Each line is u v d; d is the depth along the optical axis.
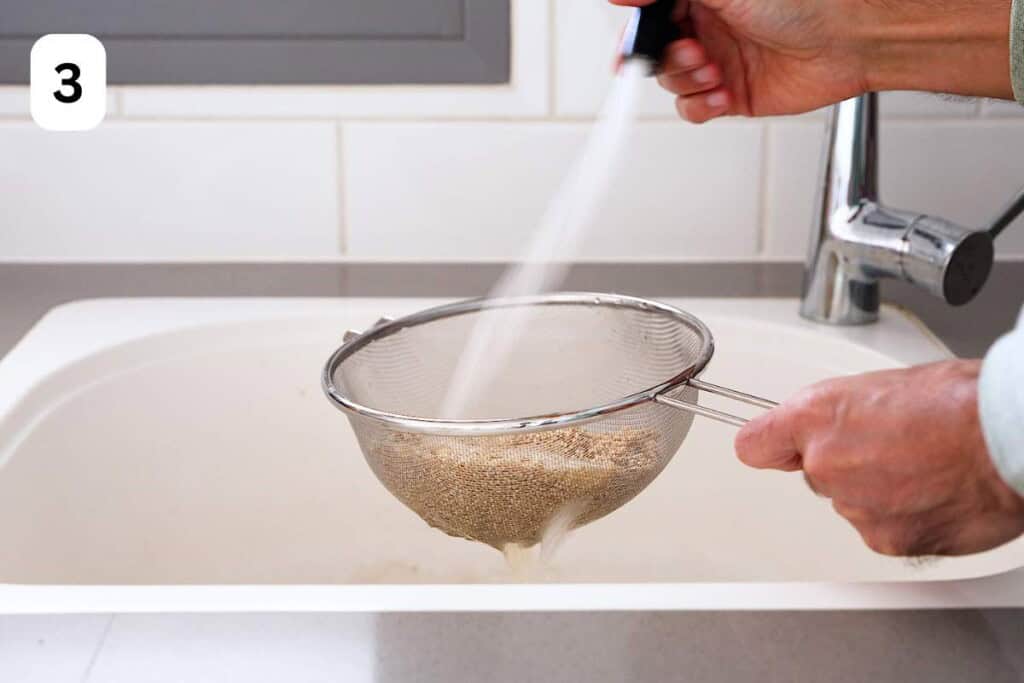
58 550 0.75
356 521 0.91
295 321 0.90
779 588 0.49
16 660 0.45
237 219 1.02
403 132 1.00
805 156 1.00
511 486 0.60
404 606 0.48
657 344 0.72
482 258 1.02
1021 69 0.60
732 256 1.02
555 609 0.48
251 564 0.88
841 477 0.44
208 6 0.98
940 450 0.42
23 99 0.99
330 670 0.44
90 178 1.01
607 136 0.98
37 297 0.94
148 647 0.46
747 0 0.66
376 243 1.02
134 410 0.84
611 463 0.60
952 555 0.45
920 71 0.69
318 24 0.98
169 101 0.99
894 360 0.80
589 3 0.98
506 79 0.99
